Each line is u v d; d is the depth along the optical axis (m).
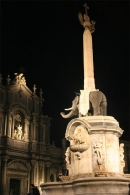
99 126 12.39
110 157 12.16
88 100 13.95
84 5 17.00
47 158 40.28
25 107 39.66
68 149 13.55
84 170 12.16
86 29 16.11
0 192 33.31
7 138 35.75
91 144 12.31
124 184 11.07
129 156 39.16
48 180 39.44
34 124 40.31
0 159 34.91
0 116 36.69
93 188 10.87
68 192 11.81
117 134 12.84
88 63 15.31
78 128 13.00
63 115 15.06
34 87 42.59
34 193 15.80
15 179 35.91
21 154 37.44
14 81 39.97
